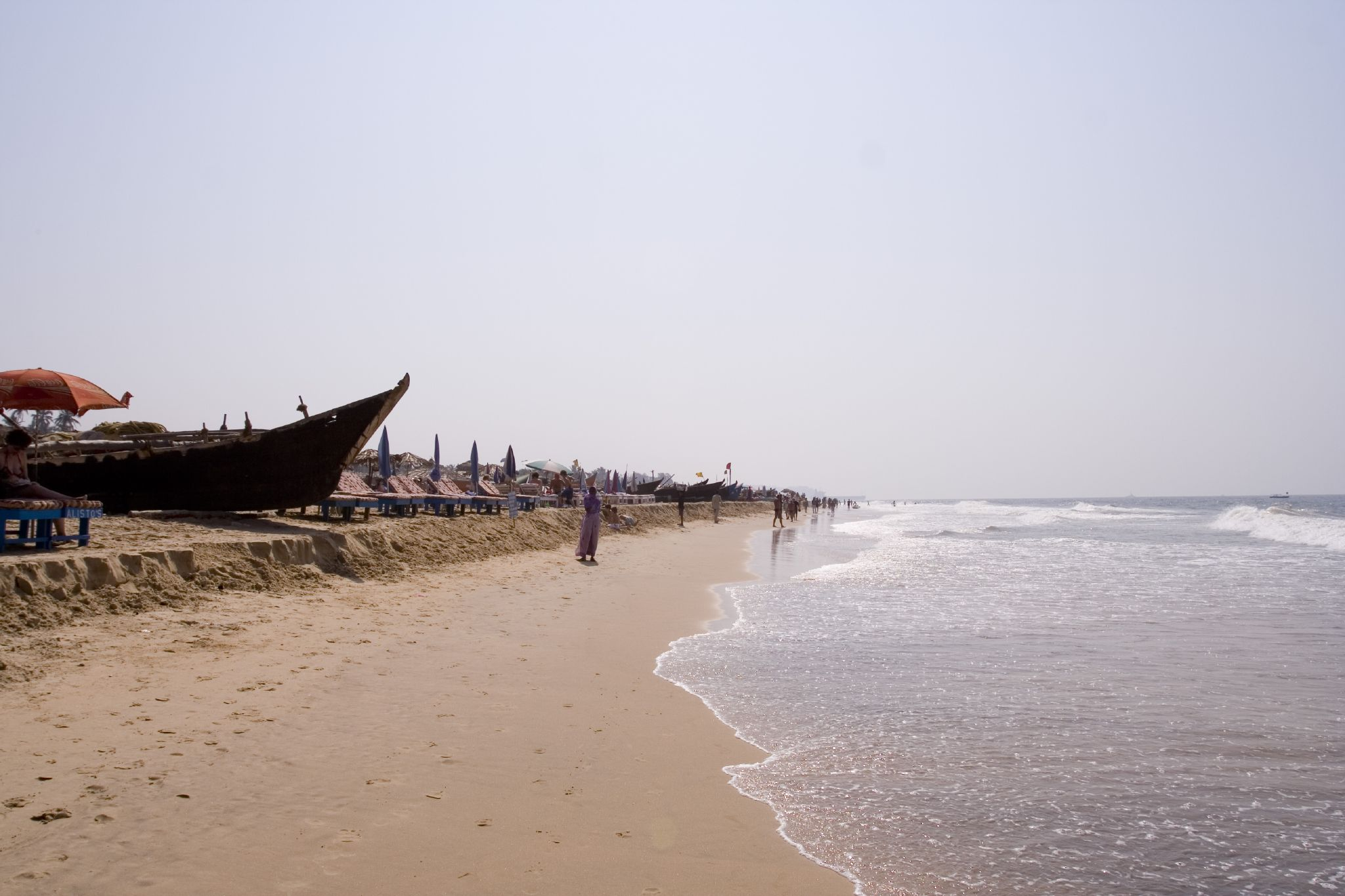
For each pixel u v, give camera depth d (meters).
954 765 6.10
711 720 7.20
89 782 4.91
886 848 4.69
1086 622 12.66
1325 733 6.86
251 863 4.09
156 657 7.68
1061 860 4.58
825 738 6.70
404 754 5.81
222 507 15.20
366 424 14.95
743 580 18.84
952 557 26.73
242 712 6.45
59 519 9.83
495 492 31.11
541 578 17.11
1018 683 8.60
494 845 4.49
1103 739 6.70
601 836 4.70
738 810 5.19
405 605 11.91
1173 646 10.65
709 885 4.18
